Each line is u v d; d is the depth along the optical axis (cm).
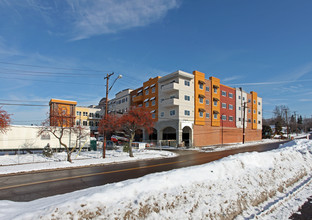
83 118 6328
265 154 1105
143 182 548
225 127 4425
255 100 5522
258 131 5538
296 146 1927
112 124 2284
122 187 509
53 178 1127
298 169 1127
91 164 1647
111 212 427
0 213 412
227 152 2706
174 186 581
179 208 511
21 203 507
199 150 3114
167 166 1562
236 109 4762
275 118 10981
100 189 530
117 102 5912
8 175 1236
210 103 4147
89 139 2734
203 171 713
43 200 518
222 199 606
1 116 1672
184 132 3931
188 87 3803
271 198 748
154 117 4169
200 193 593
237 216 576
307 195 809
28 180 1081
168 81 3931
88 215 409
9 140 2153
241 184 731
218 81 4359
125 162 1850
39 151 2508
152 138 4391
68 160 1744
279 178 916
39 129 2144
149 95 4450
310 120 12825
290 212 639
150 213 464
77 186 942
